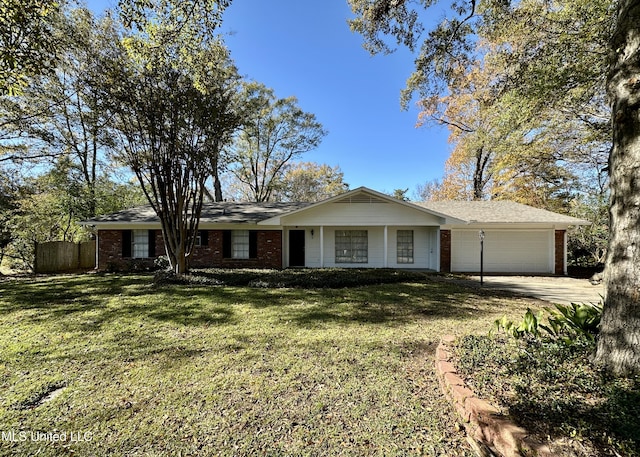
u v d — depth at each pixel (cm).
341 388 305
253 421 254
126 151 931
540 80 854
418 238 1419
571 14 783
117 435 237
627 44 260
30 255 1463
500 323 357
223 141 1002
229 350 409
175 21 523
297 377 330
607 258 274
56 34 762
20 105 1238
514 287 941
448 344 365
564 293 842
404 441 228
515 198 1967
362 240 1426
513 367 275
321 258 1333
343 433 238
